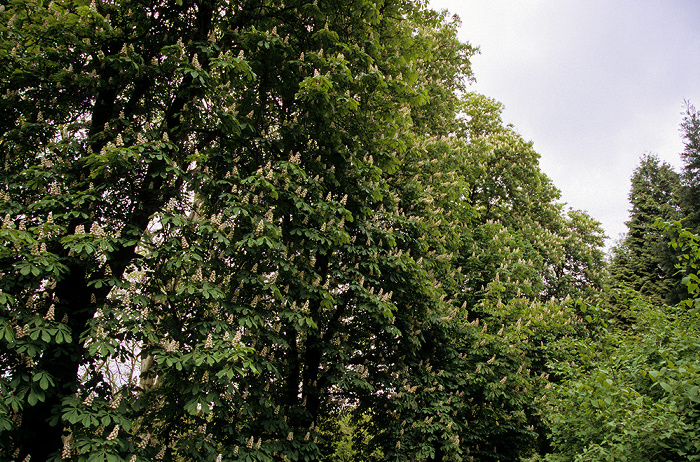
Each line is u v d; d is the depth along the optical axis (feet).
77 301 22.30
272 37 26.45
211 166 26.17
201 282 21.44
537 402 38.24
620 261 92.94
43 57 22.49
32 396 17.40
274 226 23.39
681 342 19.60
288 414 28.22
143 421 23.98
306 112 28.78
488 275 47.29
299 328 24.68
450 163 44.06
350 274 30.94
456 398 37.29
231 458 21.85
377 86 31.24
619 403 17.07
